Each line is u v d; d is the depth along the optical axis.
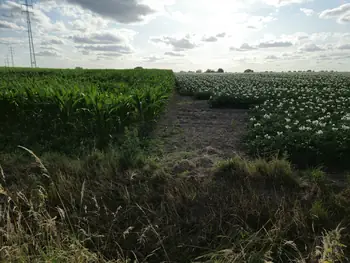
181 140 6.94
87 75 21.88
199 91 16.67
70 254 2.64
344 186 4.10
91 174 4.43
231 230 3.27
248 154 5.77
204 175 4.30
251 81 24.23
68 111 6.98
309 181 4.12
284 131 6.59
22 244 2.74
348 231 3.14
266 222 3.31
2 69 32.69
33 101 7.49
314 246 2.89
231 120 9.73
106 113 6.88
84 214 3.57
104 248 3.08
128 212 3.64
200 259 2.97
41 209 3.17
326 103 11.11
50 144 5.94
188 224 3.44
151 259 3.07
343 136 5.61
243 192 3.85
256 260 2.66
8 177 4.33
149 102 8.43
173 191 3.93
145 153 5.58
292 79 25.61
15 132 6.78
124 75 21.80
